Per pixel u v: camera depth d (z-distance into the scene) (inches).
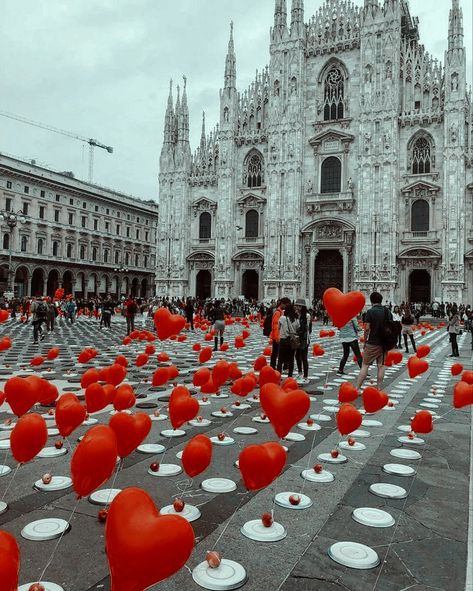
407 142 2085.4
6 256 2711.6
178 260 2516.0
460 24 1973.4
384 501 236.1
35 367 609.0
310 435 350.0
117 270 3122.5
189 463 183.9
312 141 2240.4
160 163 2578.7
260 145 2385.6
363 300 341.7
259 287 2362.2
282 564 178.2
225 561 177.8
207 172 2507.4
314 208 2229.3
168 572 107.2
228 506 225.6
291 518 215.5
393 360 506.3
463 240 1952.5
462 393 310.3
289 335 566.9
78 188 3174.2
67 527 196.4
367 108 2107.5
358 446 322.3
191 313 1307.8
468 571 176.7
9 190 2736.2
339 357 826.8
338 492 246.2
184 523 108.7
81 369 600.7
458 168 1959.9
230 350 888.3
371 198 2087.8
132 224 3718.0
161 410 402.9
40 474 255.8
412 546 193.8
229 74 2410.2
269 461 172.9
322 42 2268.7
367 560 180.7
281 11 2301.9
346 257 2160.4
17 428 189.9
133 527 105.3
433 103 2060.8
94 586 160.2
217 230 2412.6
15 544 109.7
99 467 154.2
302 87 2263.8
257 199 2352.4
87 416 358.0
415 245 2036.2
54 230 3029.0
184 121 2534.5
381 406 293.9
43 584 160.1
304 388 530.0
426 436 351.3
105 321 1374.3
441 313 1881.2
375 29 2106.3
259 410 414.0
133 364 667.4
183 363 689.0
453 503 235.5
